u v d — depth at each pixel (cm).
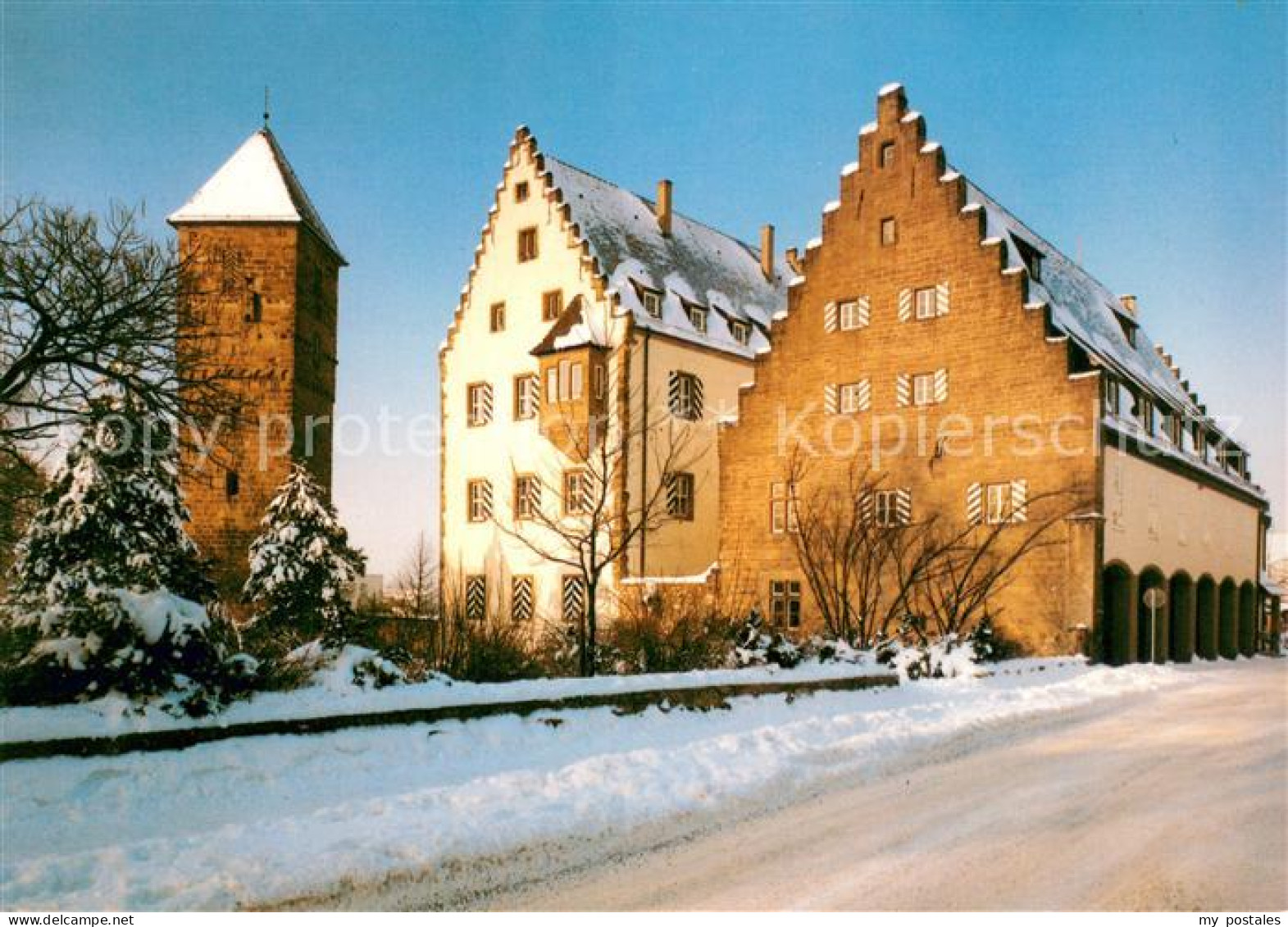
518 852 872
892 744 1457
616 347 3806
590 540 2161
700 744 1311
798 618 3409
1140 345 4469
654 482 3834
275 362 3769
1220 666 3644
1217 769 1319
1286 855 886
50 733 924
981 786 1197
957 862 862
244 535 3666
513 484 4044
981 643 2745
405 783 1064
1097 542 2880
